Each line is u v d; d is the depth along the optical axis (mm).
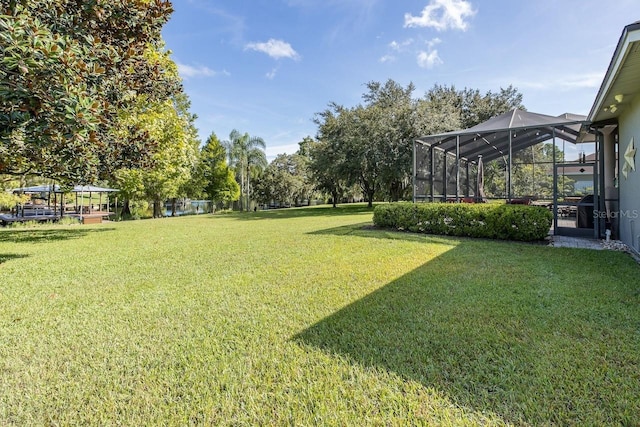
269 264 5434
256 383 2121
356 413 1825
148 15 6805
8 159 6695
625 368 2162
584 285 3900
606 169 8047
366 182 23609
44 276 5012
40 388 2115
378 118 18984
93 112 4285
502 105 23484
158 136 12914
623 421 1703
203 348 2592
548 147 9453
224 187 31984
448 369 2213
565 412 1776
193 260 5977
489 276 4352
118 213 23734
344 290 3949
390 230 9148
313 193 36219
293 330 2881
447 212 8078
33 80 3832
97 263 5926
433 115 17594
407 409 1841
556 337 2611
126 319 3225
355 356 2414
